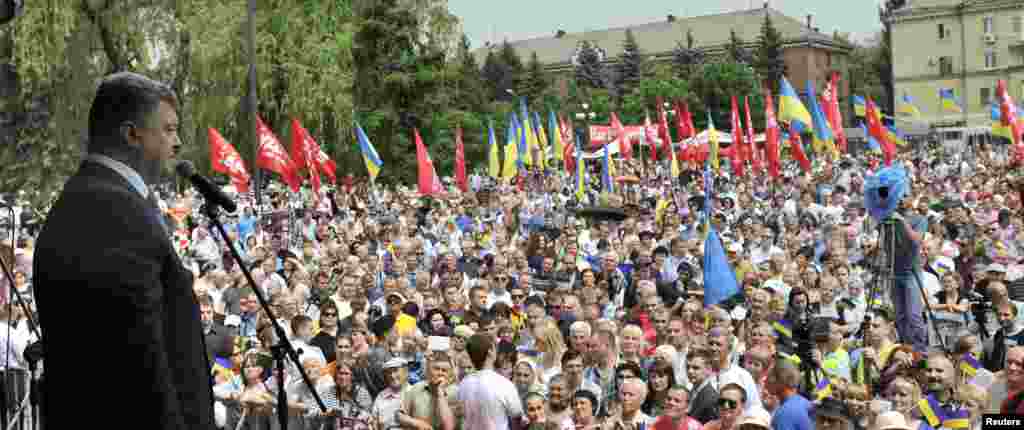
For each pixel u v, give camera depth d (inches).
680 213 846.5
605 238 720.3
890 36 4431.6
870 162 1232.2
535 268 660.1
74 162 1337.4
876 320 397.1
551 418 338.3
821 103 1204.5
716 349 346.6
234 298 541.0
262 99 1438.2
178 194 1126.4
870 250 571.5
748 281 517.0
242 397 384.8
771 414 339.3
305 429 386.6
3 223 537.0
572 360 353.1
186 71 1360.7
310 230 921.5
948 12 4284.0
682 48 4722.0
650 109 3201.3
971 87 4279.0
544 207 1014.4
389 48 1999.3
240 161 932.6
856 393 316.8
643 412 370.0
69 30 1283.2
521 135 1336.1
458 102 2901.1
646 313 467.5
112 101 105.8
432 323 450.6
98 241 98.0
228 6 1396.4
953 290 494.6
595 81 4554.6
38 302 99.8
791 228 759.7
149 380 97.7
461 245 772.6
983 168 1285.7
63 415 98.3
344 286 526.9
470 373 369.4
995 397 321.4
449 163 2112.5
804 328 407.2
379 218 1010.1
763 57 3954.2
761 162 1429.6
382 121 1964.8
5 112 1354.6
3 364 328.8
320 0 1551.4
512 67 4763.8
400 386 365.1
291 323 423.5
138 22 1330.0
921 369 355.6
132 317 97.0
